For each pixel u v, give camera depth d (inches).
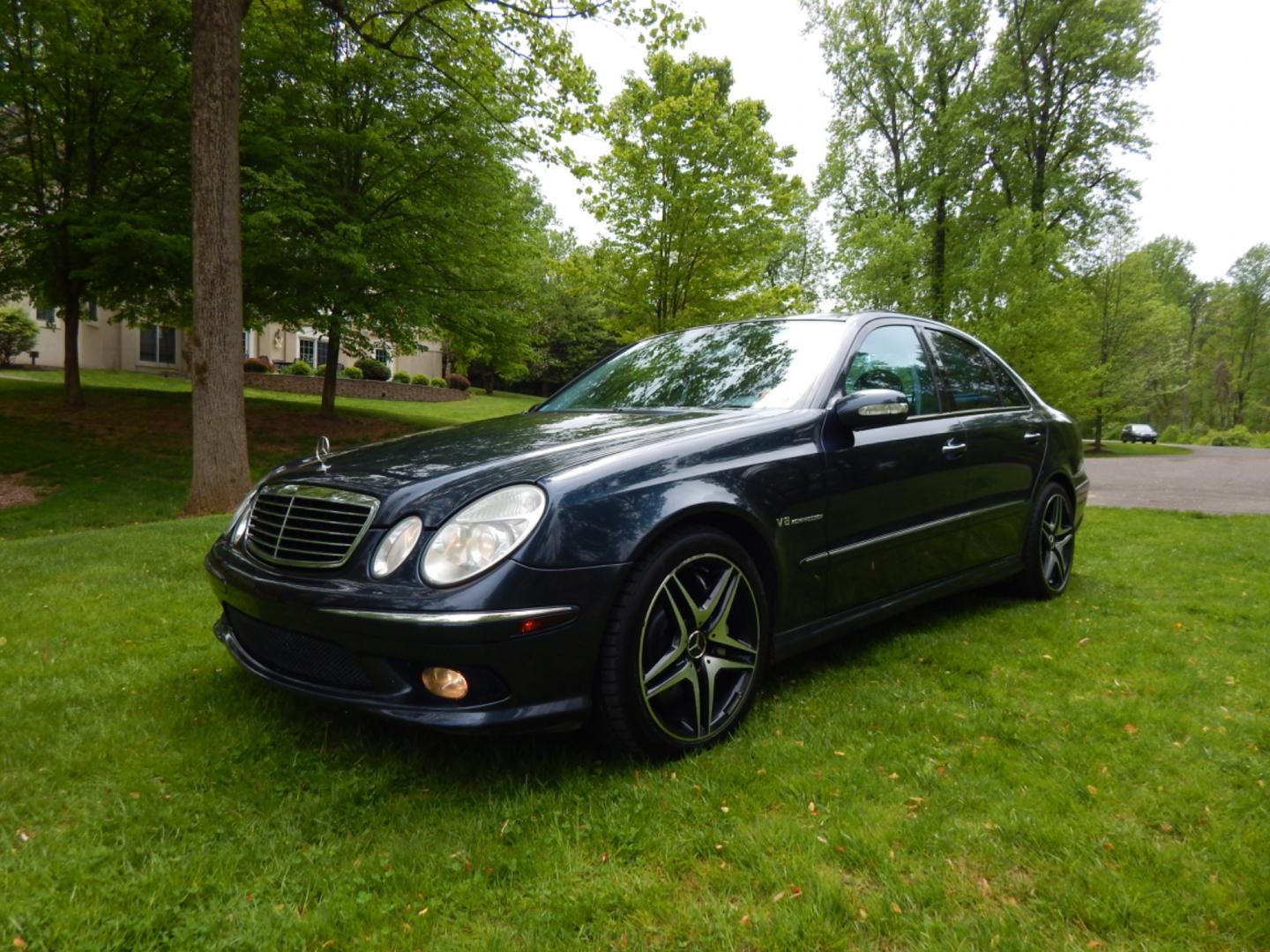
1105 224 1064.2
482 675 77.7
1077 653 126.6
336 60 587.2
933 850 70.3
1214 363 2447.1
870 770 85.7
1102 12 924.6
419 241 617.9
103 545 220.8
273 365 1208.8
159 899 64.4
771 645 101.5
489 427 116.4
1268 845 70.0
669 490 89.2
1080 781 82.0
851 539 111.8
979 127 903.7
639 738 86.0
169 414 671.8
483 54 433.7
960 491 133.7
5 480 471.2
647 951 57.9
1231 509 338.6
